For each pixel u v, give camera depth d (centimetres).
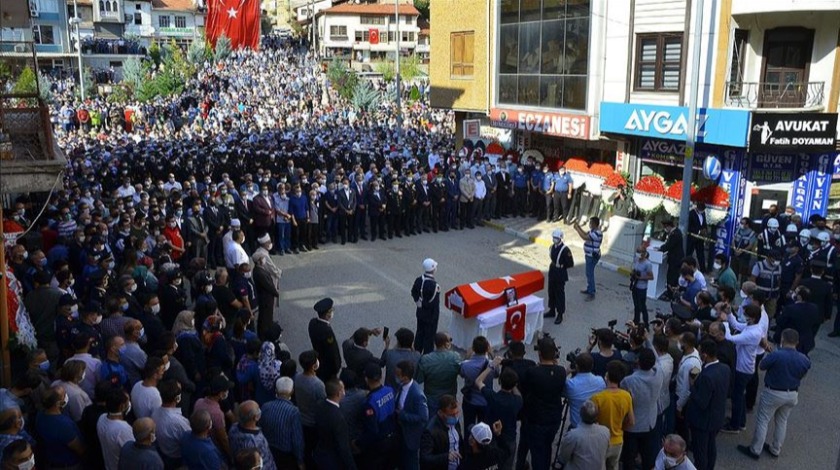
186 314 912
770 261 1280
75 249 1310
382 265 1738
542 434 764
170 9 8019
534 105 2208
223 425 710
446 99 2600
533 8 2150
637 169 1969
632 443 784
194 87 5228
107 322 912
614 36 1909
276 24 12256
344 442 683
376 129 3362
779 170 1681
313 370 764
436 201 2039
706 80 1697
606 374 745
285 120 3844
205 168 2284
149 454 613
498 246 1920
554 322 1366
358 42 8394
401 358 835
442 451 714
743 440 953
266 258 1230
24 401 738
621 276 1664
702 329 955
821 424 1002
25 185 984
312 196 1834
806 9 1526
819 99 1650
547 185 2095
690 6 1705
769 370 880
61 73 5747
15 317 964
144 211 1583
